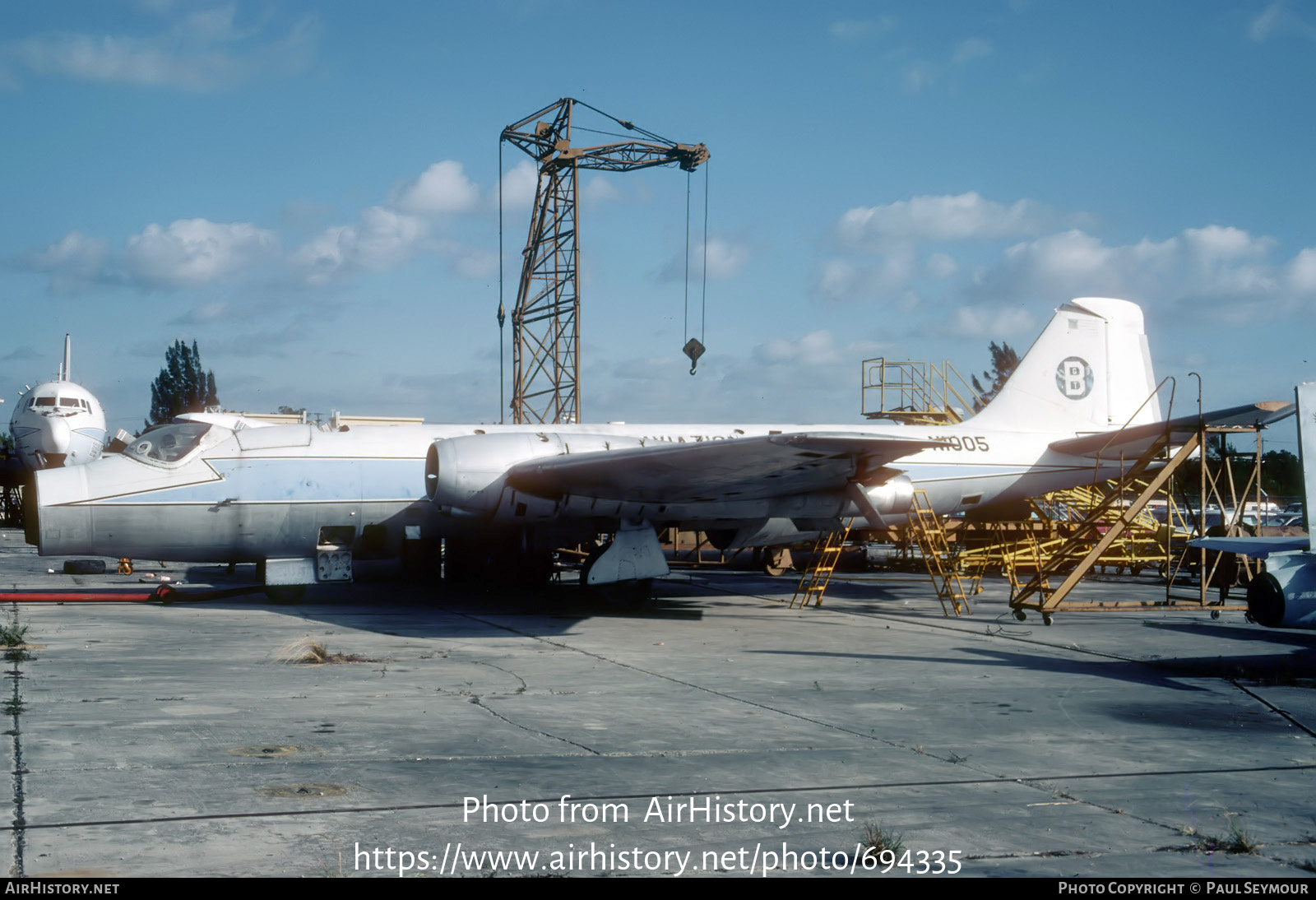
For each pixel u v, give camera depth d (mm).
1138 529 22938
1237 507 19922
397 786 6316
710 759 7258
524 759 7129
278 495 17594
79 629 13898
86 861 4848
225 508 17312
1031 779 6906
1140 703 9891
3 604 17344
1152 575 29141
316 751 7156
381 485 18234
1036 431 22594
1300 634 15703
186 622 15117
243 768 6633
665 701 9516
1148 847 5512
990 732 8422
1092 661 12711
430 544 21938
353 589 21703
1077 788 6699
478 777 6602
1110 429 23219
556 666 11562
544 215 54812
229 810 5707
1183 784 6844
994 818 6000
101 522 16719
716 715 8891
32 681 9664
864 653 13109
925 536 20047
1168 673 11812
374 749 7277
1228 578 19266
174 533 17156
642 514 17875
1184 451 17625
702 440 20547
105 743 7176
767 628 15867
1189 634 15633
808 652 13117
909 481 19344
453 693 9648
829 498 18766
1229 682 11188
